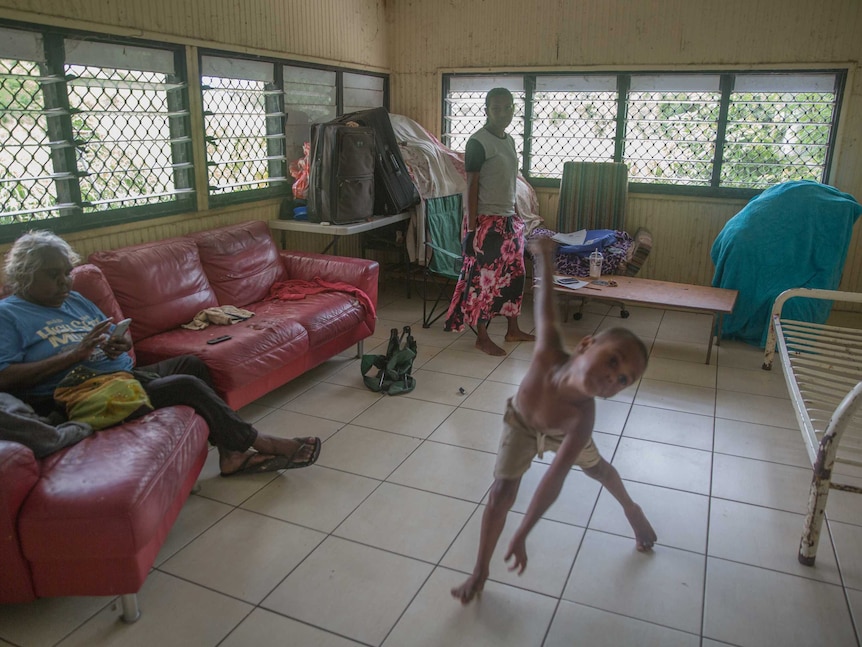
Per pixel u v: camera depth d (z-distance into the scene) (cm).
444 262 453
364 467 273
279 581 206
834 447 201
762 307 412
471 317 401
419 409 327
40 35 297
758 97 485
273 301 368
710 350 386
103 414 215
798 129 483
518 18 525
